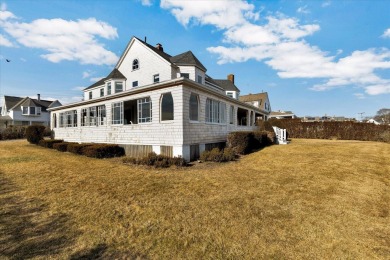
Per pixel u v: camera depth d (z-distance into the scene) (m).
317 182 6.43
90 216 4.06
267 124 23.86
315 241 3.16
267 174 7.51
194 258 2.76
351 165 8.75
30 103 41.44
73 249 2.96
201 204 4.68
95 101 15.56
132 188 5.88
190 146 10.72
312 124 24.97
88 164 9.82
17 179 6.89
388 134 19.53
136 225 3.70
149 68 18.69
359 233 3.41
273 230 3.50
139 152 12.11
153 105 11.33
